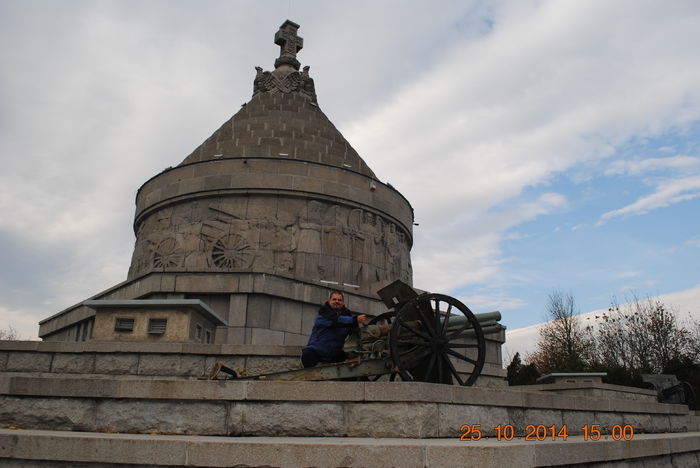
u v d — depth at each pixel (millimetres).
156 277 20406
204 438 6922
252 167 26094
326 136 31125
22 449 6559
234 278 20281
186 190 26094
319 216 25766
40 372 13680
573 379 22781
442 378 9461
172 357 13828
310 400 7535
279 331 20391
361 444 6121
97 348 13883
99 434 7270
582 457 7590
